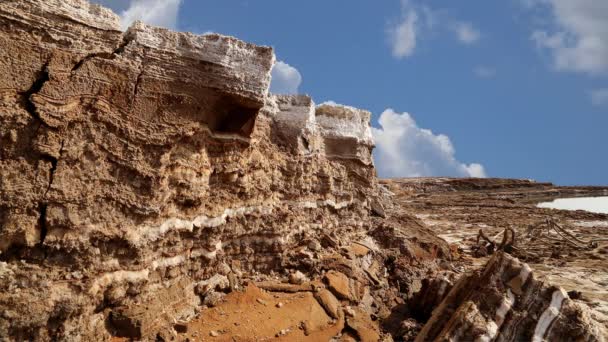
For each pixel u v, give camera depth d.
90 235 6.56
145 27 7.48
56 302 6.14
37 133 6.23
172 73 7.67
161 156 7.45
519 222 29.11
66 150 6.43
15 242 6.06
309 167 12.38
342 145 14.66
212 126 8.76
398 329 9.99
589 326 7.84
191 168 8.23
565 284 14.22
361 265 12.27
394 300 11.71
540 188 61.53
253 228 10.16
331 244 12.30
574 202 49.50
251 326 8.43
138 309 7.14
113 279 6.87
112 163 6.95
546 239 22.06
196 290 8.76
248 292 9.34
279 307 9.18
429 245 15.68
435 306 10.41
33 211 6.16
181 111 7.82
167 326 7.57
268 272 10.50
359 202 15.09
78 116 6.60
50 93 6.32
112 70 6.96
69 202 6.40
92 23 6.77
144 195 7.24
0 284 5.84
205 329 8.07
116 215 6.93
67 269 6.38
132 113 7.18
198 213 8.62
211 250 8.99
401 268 13.47
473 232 25.05
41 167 6.23
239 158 9.58
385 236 14.99
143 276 7.29
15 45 6.11
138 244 7.10
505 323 7.85
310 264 10.86
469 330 7.73
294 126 12.03
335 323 9.40
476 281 8.55
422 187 59.47
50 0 6.32
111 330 6.94
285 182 11.55
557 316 7.86
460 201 43.78
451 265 15.40
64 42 6.51
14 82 6.11
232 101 8.67
